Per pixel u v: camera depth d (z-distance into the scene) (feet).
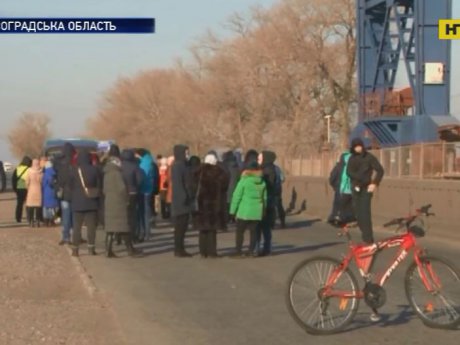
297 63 424.05
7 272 89.30
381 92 264.52
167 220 165.48
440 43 225.35
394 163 188.85
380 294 58.18
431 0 224.53
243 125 460.14
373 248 58.54
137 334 58.54
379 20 268.00
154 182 141.18
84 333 58.18
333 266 58.29
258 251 105.70
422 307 59.41
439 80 224.94
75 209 105.70
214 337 57.41
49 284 83.51
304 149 426.10
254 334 58.23
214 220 103.91
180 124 562.25
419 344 54.13
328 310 57.93
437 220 138.92
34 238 128.36
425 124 221.25
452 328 58.13
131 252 106.42
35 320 62.23
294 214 201.67
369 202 95.30
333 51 424.05
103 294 76.54
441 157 172.76
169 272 91.35
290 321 62.64
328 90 438.40
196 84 496.23
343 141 424.87
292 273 58.29
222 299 73.20
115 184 104.22
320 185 194.80
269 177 105.60
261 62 433.07
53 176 149.89
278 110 445.37
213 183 103.96
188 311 67.51
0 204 241.96
